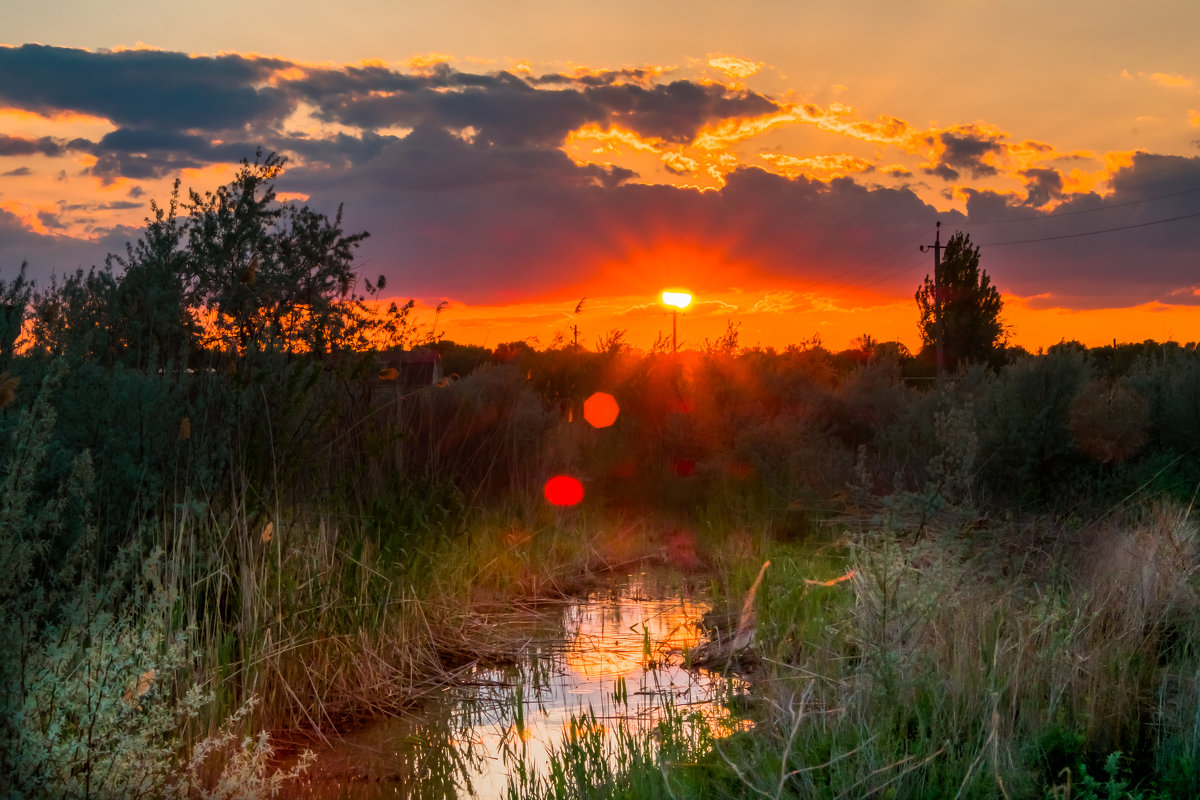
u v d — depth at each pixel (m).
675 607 8.14
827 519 9.86
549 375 15.46
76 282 7.66
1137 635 5.31
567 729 5.40
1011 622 5.28
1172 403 10.77
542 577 8.91
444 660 6.78
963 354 39.84
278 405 6.54
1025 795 3.83
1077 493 9.53
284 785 4.78
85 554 4.39
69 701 3.85
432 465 9.39
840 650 5.45
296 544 6.59
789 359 20.06
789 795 3.94
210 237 8.59
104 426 5.84
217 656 5.16
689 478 12.45
